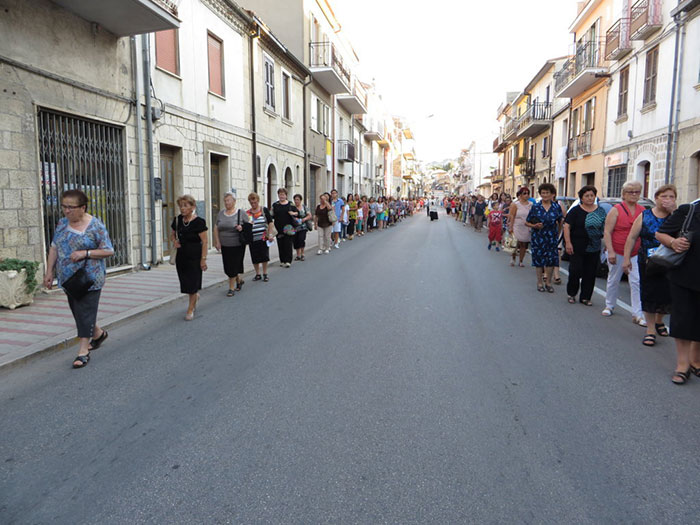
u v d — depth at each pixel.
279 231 11.66
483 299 7.93
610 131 19.78
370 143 46.56
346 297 8.02
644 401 3.98
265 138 17.84
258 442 3.30
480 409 3.81
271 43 18.02
